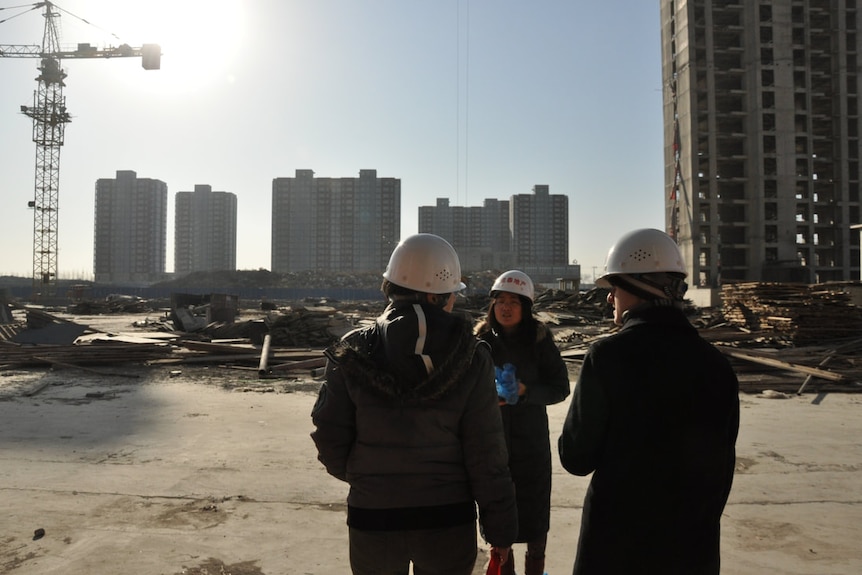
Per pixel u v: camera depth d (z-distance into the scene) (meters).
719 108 58.50
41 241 78.81
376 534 1.84
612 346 1.80
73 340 18.19
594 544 1.78
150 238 134.50
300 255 128.25
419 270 1.97
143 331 23.83
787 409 8.67
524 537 2.99
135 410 8.27
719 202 55.31
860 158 58.72
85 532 4.00
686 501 1.72
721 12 57.12
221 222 144.50
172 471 5.39
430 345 1.86
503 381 2.89
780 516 4.42
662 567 1.71
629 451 1.74
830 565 3.62
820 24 59.94
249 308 50.91
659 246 1.87
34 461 5.68
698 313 25.30
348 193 127.81
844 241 57.66
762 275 54.59
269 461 5.75
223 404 8.80
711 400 1.75
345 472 1.98
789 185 55.50
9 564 3.51
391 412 1.85
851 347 13.97
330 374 1.96
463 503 1.90
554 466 5.84
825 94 59.00
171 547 3.78
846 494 4.91
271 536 3.97
